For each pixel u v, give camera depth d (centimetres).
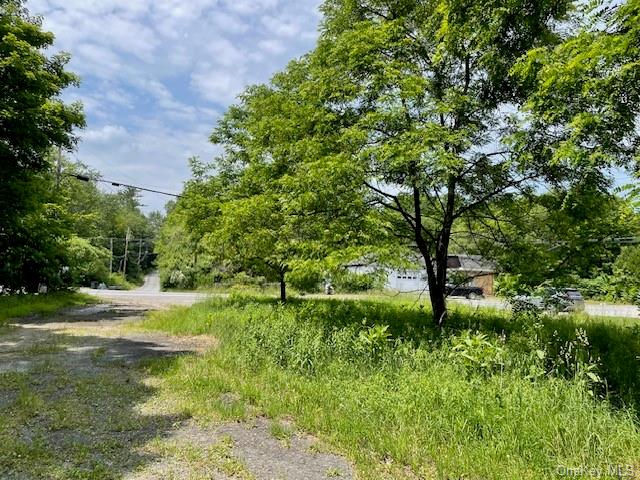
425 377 502
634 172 530
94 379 587
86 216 2825
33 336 945
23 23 1398
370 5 896
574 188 691
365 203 845
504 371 524
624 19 427
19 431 405
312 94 881
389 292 2327
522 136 649
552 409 410
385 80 743
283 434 414
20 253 1845
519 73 589
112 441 390
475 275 957
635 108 485
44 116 1338
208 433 417
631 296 770
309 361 610
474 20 634
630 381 558
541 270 784
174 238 3744
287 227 942
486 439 385
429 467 352
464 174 817
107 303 1880
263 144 1116
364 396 477
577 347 629
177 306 1684
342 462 363
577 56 454
